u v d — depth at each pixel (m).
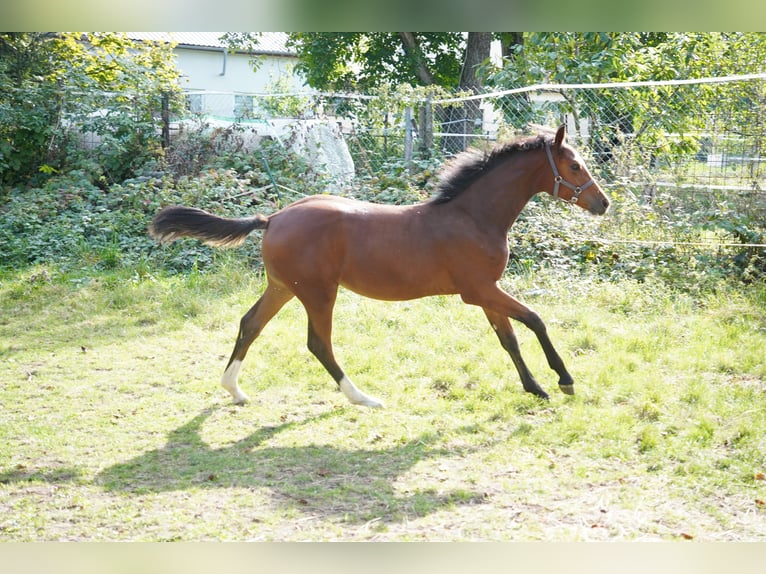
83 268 9.14
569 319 7.11
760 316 7.00
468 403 5.41
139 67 11.88
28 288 8.48
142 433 5.04
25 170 11.69
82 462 4.56
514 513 3.88
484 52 15.62
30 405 5.54
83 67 11.89
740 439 4.68
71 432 5.04
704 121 10.18
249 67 27.02
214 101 24.00
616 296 7.61
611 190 8.87
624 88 10.22
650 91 10.45
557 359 5.34
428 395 5.65
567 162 5.32
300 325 7.25
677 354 6.22
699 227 8.58
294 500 4.05
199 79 26.56
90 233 10.09
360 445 4.81
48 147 11.63
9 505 3.99
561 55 10.70
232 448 4.79
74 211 10.52
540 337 5.32
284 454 4.68
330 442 4.86
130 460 4.60
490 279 5.30
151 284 8.64
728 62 11.62
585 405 5.32
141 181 10.67
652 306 7.45
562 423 4.99
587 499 4.02
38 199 10.43
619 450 4.61
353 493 4.13
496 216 5.32
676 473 4.32
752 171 8.73
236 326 7.41
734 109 9.24
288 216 5.23
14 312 7.92
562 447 4.71
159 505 4.00
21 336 7.24
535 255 8.63
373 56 17.48
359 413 5.32
